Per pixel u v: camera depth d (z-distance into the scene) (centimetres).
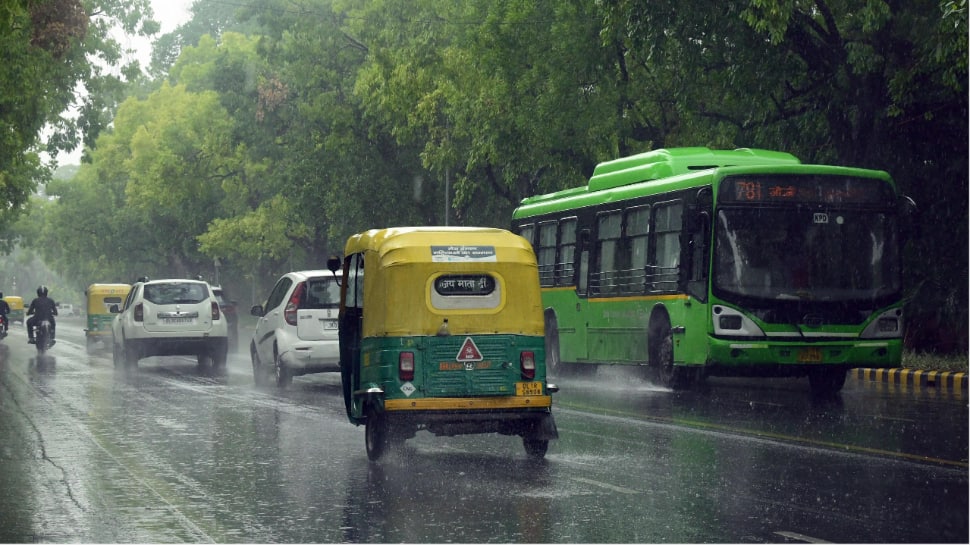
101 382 2362
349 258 1354
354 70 4925
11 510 977
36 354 3609
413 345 1202
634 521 898
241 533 881
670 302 2030
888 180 1973
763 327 1900
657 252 2094
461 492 1039
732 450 1277
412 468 1184
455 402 1202
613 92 3084
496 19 3288
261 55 5253
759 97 2527
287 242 6291
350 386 1342
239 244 6378
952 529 855
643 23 2464
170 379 2438
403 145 4612
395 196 4816
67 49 3919
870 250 1948
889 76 2455
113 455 1300
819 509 934
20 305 8338
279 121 5766
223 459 1262
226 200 6856
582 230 2384
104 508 985
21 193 5100
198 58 8175
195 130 6806
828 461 1188
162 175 6775
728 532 853
